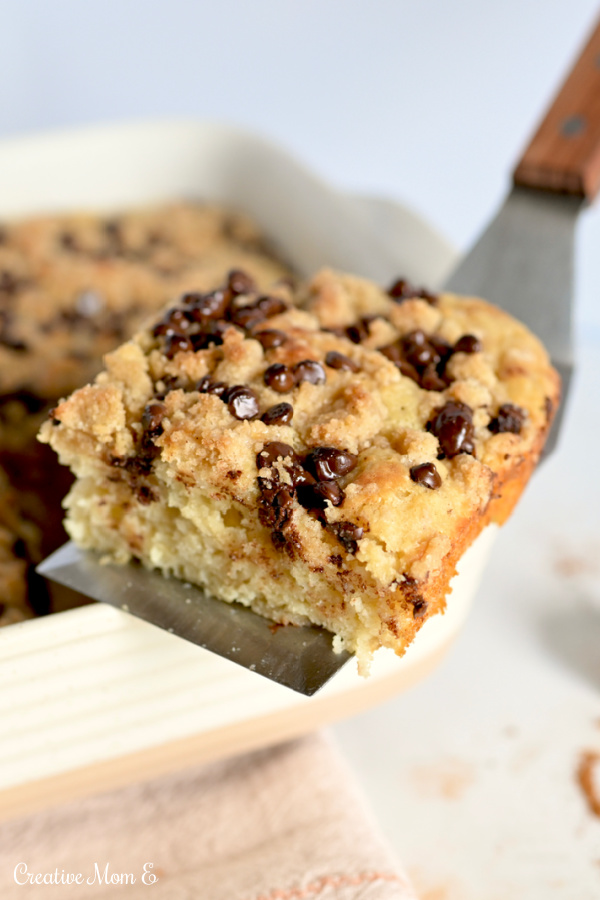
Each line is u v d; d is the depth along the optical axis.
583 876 0.33
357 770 0.36
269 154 0.48
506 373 0.35
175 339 0.34
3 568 0.37
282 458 0.31
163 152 0.48
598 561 0.41
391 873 0.32
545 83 0.58
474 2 0.56
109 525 0.34
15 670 0.31
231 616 0.32
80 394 0.33
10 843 0.34
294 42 0.58
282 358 0.33
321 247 0.47
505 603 0.40
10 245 0.46
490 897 0.33
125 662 0.32
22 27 0.54
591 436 0.46
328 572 0.31
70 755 0.32
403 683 0.34
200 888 0.32
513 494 0.34
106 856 0.34
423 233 0.48
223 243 0.48
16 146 0.47
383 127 0.61
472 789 0.35
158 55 0.57
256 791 0.35
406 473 0.31
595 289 0.61
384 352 0.34
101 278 0.45
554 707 0.37
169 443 0.31
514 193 0.41
